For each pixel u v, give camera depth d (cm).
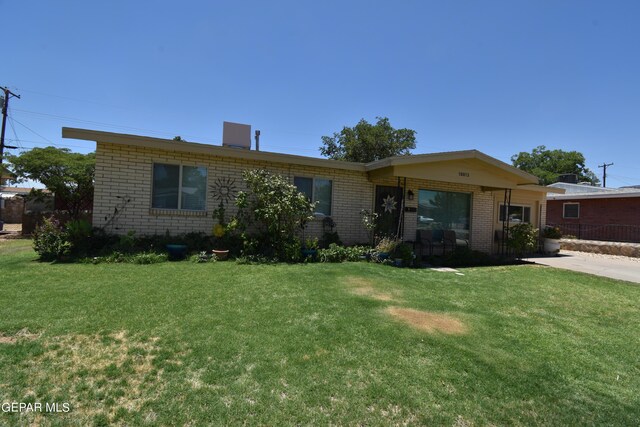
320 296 515
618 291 683
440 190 1190
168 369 291
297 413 244
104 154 782
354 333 382
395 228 1108
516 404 269
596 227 1898
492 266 971
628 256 1319
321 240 1000
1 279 541
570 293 646
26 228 1387
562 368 331
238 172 913
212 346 334
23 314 390
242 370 294
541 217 1409
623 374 328
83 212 1412
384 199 1098
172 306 441
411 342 366
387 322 421
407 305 496
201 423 229
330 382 284
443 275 764
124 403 245
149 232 823
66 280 543
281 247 829
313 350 337
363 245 998
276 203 830
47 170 1429
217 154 861
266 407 248
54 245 695
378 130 2903
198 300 470
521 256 1222
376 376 296
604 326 465
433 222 1180
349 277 655
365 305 483
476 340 385
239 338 354
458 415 252
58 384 263
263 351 329
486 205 1275
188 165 862
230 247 852
